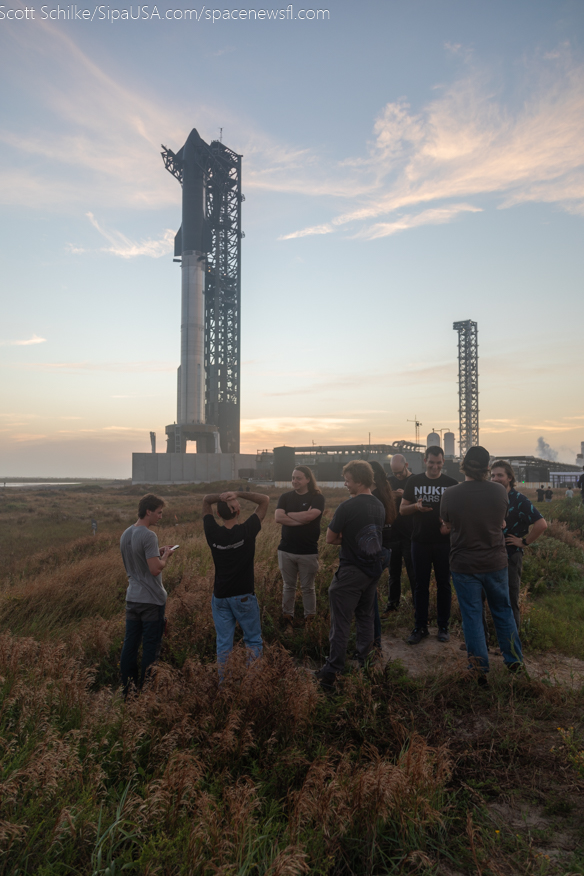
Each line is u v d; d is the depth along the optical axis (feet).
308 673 13.21
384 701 12.76
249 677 11.60
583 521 48.93
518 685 13.57
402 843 7.84
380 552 14.64
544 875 7.19
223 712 11.12
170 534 49.08
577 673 15.30
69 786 8.51
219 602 15.06
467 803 8.97
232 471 354.13
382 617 21.70
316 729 11.43
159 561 14.79
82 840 7.52
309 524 19.42
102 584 25.98
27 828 7.41
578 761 9.86
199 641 17.60
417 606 18.78
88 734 10.06
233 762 9.82
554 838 8.19
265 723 10.83
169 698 11.55
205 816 7.46
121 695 12.49
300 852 6.46
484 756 10.55
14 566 38.40
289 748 9.99
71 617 22.30
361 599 15.11
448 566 18.58
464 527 14.76
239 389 385.91
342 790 8.18
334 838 7.48
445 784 9.55
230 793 7.98
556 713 12.35
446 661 15.38
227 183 385.50
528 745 10.69
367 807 8.11
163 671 11.83
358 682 12.74
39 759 8.32
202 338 361.71
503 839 8.10
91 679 13.15
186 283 358.43
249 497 15.37
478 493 14.73
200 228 360.69
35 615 21.24
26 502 138.62
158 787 7.91
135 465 344.49
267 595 22.11
